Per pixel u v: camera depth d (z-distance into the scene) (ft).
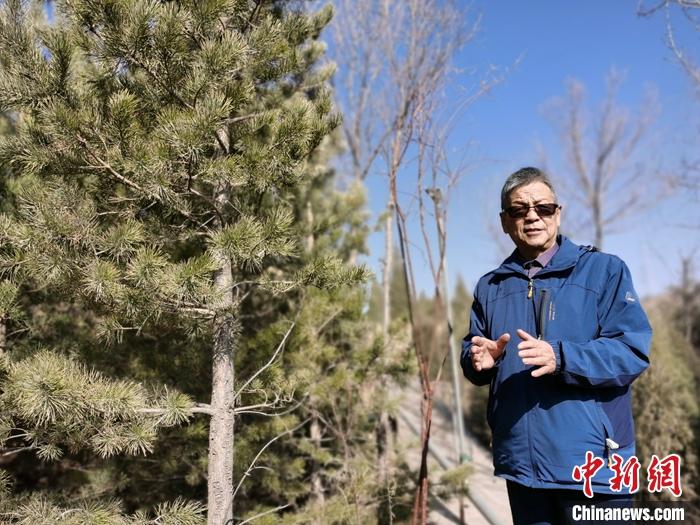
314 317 11.59
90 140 6.07
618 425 5.48
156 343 10.02
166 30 6.05
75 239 6.11
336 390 11.56
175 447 10.52
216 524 6.95
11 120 10.09
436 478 13.32
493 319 6.41
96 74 7.27
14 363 7.00
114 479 10.37
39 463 12.88
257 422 11.51
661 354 18.03
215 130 6.01
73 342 9.42
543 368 5.17
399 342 12.15
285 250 6.59
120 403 5.96
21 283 8.19
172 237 7.39
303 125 6.68
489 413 6.35
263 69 7.65
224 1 6.23
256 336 10.66
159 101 6.94
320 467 12.84
